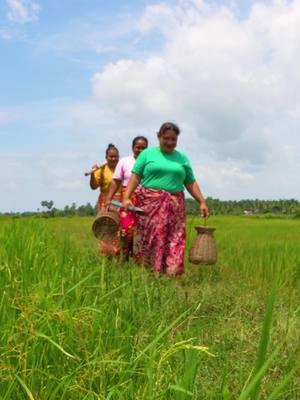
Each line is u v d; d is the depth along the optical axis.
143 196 7.53
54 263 5.00
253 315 5.23
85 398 2.55
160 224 7.39
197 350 2.78
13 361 2.88
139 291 4.88
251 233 15.50
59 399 2.69
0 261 4.77
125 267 6.97
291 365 3.64
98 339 3.10
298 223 22.84
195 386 3.00
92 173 10.16
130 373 2.80
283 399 3.30
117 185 8.86
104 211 8.45
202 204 7.79
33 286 3.81
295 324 4.61
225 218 28.23
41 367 2.86
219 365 3.57
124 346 3.07
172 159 7.53
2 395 2.61
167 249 7.43
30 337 2.85
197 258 7.54
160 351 2.96
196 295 5.76
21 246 5.88
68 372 2.85
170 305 4.86
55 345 2.78
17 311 3.37
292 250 8.98
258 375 2.05
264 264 7.83
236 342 4.08
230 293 6.00
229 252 9.62
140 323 3.91
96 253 8.11
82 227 19.64
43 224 10.73
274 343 4.12
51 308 3.28
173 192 7.48
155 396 2.49
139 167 7.57
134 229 7.75
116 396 2.70
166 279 6.84
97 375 2.70
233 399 3.05
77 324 3.25
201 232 7.69
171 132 7.42
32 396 2.52
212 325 4.46
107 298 3.98
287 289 6.51
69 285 4.14
